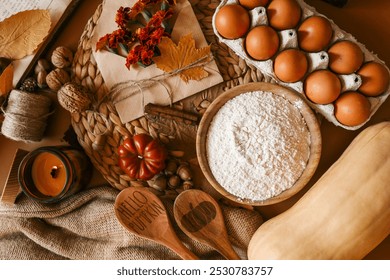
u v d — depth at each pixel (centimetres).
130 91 101
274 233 96
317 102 91
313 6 102
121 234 108
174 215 100
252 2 90
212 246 101
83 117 104
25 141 104
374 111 92
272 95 96
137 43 100
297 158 94
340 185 92
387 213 89
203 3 101
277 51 91
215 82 100
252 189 95
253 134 93
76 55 104
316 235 93
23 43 104
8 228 110
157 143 100
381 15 100
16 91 101
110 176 107
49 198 100
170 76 100
